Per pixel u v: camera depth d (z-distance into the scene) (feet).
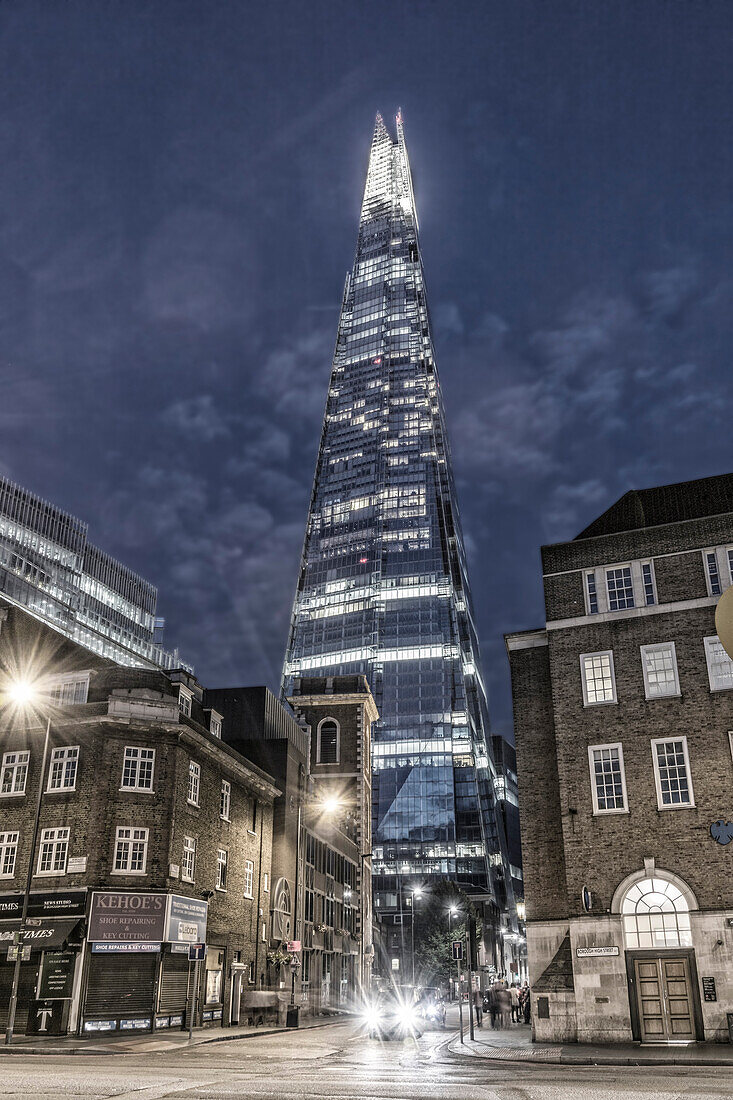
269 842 184.44
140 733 138.21
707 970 103.65
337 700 349.41
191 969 136.77
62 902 125.70
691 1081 62.03
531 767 127.03
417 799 625.82
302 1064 82.12
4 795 137.69
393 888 595.47
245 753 207.31
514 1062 85.10
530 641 133.28
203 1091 55.01
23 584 232.12
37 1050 97.04
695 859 108.88
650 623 122.01
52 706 139.23
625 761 116.78
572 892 113.19
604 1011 106.73
